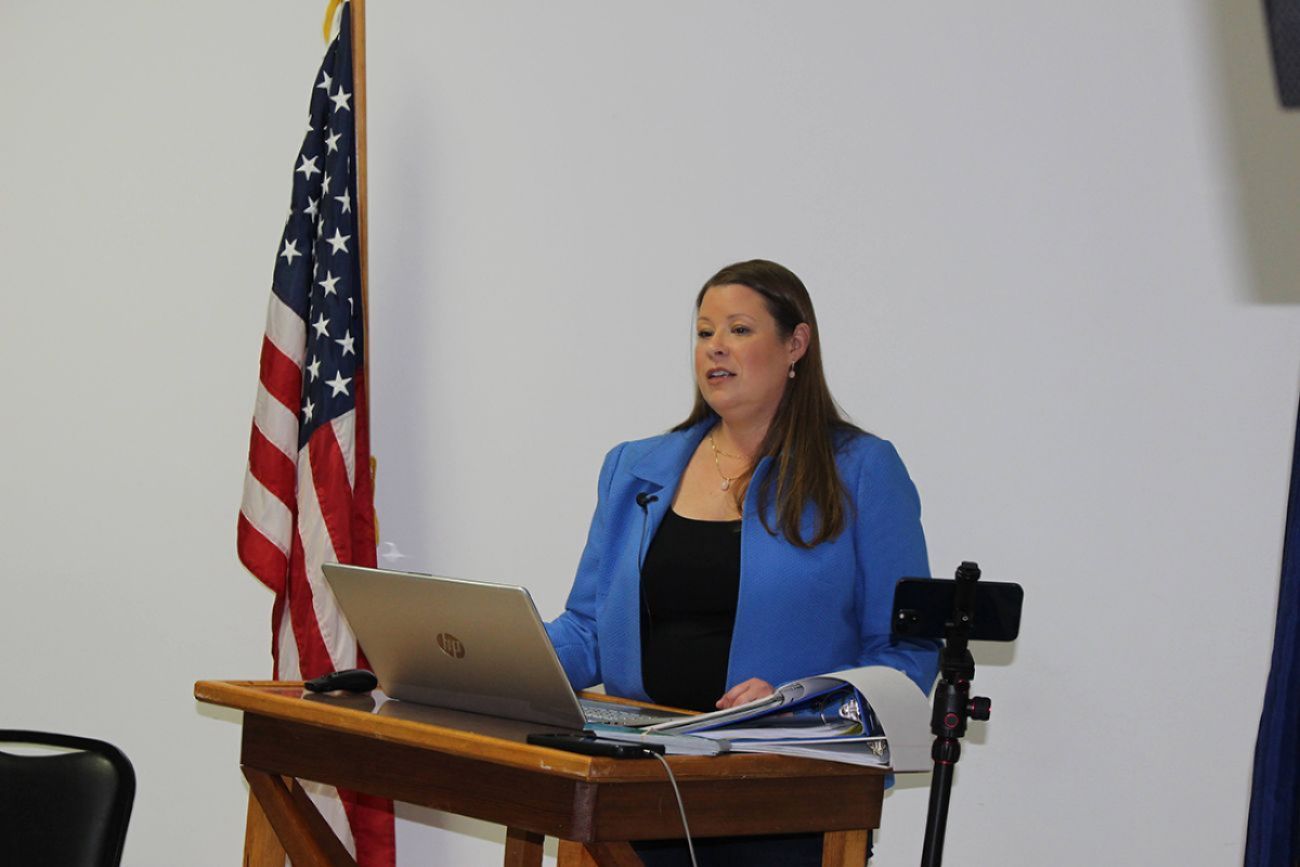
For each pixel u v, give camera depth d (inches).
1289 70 35.3
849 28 124.0
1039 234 114.1
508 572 138.5
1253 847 66.2
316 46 154.0
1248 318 105.4
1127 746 108.1
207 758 155.6
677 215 132.0
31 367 169.8
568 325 137.2
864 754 68.4
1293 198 103.7
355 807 133.3
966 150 117.6
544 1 140.5
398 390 145.9
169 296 161.3
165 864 157.2
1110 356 110.7
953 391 117.0
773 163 127.1
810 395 90.1
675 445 93.5
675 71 133.0
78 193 167.9
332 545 130.6
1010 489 114.1
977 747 114.0
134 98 165.2
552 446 137.2
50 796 74.7
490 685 71.7
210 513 157.2
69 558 165.8
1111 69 111.6
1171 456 107.9
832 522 85.3
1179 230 108.3
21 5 172.7
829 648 85.6
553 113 139.4
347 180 136.2
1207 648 105.6
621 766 59.4
